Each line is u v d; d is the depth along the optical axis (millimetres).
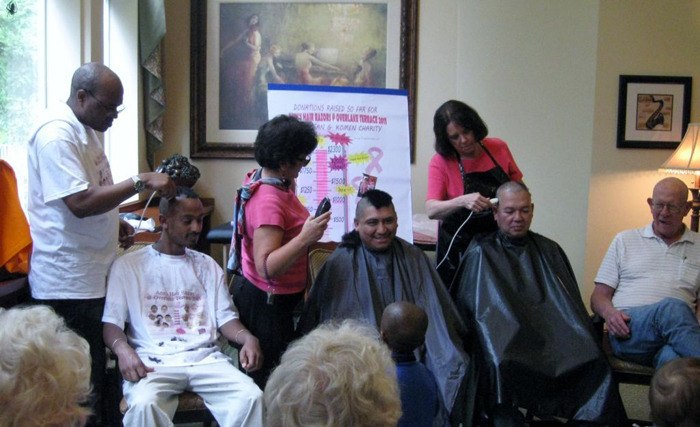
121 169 4793
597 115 4457
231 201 5387
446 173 3045
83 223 2314
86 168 2314
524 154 4742
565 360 2578
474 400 2516
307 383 1027
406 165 3104
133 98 4793
